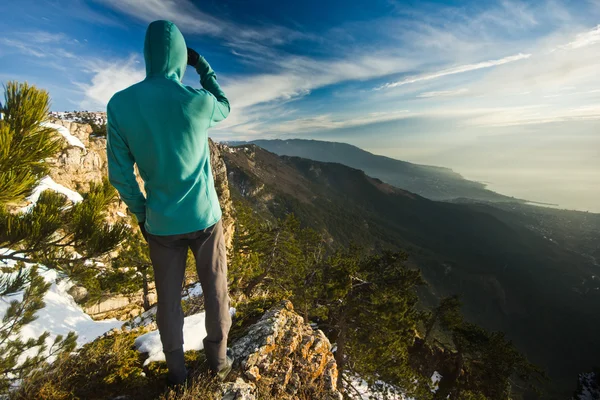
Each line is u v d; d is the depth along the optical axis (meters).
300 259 20.73
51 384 2.28
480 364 26.81
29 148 2.05
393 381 17.41
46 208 2.62
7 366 2.40
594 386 53.53
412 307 19.48
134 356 2.72
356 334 17.36
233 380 2.52
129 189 1.70
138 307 11.69
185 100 1.59
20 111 1.97
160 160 1.59
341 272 17.33
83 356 2.62
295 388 2.99
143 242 10.43
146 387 2.39
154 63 1.66
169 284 1.94
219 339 2.23
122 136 1.59
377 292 18.38
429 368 27.83
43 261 2.72
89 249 2.78
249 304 4.33
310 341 3.56
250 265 16.09
